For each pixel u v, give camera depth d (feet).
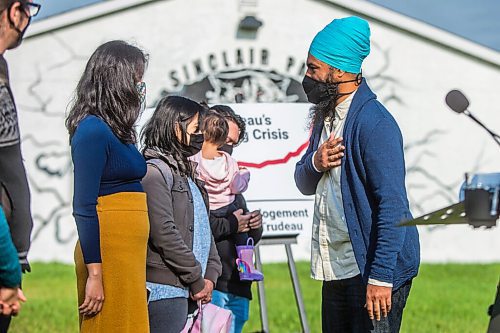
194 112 13.46
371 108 12.52
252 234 17.15
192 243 13.32
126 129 11.88
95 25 44.24
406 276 12.60
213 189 16.14
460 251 47.09
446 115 47.26
